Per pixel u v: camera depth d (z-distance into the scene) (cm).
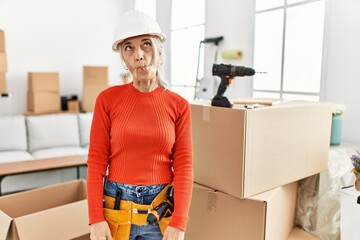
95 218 107
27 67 471
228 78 139
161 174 112
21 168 286
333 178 164
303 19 246
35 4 466
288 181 145
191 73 397
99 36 516
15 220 143
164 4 434
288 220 158
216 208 140
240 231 134
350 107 209
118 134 108
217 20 334
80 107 507
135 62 108
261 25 285
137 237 110
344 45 210
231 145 130
